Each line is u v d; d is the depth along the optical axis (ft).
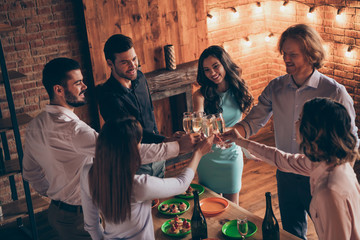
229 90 9.93
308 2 16.60
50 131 7.24
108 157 5.52
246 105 10.06
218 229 7.39
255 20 18.48
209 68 9.50
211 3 16.94
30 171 8.05
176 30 15.83
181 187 6.28
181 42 16.08
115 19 14.37
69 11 13.80
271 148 7.13
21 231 10.48
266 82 19.71
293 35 7.47
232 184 10.38
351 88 15.93
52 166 7.46
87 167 6.07
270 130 19.76
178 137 8.65
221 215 7.84
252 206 13.66
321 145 5.11
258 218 7.61
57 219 7.81
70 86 7.34
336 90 7.60
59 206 7.72
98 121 14.97
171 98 16.76
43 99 13.98
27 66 13.46
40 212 13.53
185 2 15.74
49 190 7.77
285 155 6.88
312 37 7.39
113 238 6.10
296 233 8.87
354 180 5.30
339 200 5.00
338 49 16.02
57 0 13.52
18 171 9.67
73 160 7.30
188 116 8.00
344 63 15.93
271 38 18.74
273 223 6.86
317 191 5.20
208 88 9.87
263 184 15.06
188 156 16.78
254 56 18.93
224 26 17.61
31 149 7.72
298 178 8.23
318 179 5.35
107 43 8.81
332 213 5.01
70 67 7.29
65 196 7.55
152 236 6.27
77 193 7.48
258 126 8.96
